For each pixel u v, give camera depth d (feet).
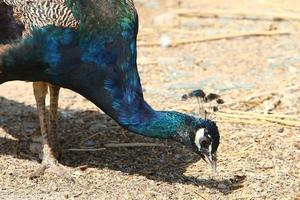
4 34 39.32
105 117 47.75
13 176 40.83
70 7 38.88
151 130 38.47
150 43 59.26
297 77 53.11
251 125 46.26
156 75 54.19
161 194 39.14
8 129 46.11
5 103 49.67
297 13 63.52
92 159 42.93
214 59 56.75
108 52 38.73
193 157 43.09
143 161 42.68
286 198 38.91
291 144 43.91
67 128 46.26
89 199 38.42
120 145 44.27
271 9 64.49
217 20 63.67
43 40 38.86
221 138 44.65
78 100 50.16
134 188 39.68
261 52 57.57
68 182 40.40
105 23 38.83
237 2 66.54
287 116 46.93
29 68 39.70
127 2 40.04
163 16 63.36
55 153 42.14
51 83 40.14
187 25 62.75
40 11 38.96
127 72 38.83
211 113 47.39
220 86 52.11
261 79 53.11
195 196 39.14
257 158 42.60
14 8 39.14
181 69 55.21
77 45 38.73
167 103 49.49
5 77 40.52
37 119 47.52
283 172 41.16
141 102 38.78
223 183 40.40
